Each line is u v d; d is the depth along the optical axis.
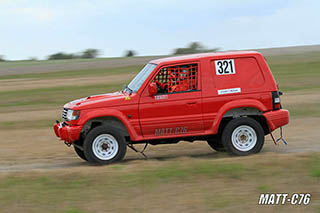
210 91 13.62
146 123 13.41
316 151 14.43
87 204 9.24
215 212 8.73
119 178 10.91
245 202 9.21
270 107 13.84
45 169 13.05
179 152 15.58
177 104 13.50
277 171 11.12
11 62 93.81
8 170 13.31
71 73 58.91
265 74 13.86
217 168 11.41
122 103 13.30
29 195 9.85
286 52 80.69
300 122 21.25
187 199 9.38
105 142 13.21
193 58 13.68
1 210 9.07
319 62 56.66
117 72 57.03
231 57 13.77
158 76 13.55
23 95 36.22
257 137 13.77
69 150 16.50
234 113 13.92
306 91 32.88
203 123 13.64
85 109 13.16
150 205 9.12
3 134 20.34
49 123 23.38
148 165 12.40
